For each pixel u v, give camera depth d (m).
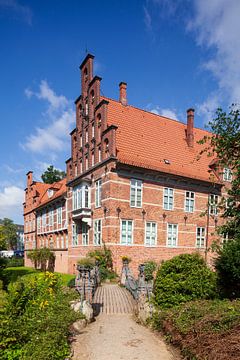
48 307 8.88
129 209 19.36
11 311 7.36
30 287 9.32
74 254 24.20
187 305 8.34
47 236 34.56
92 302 12.50
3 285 13.64
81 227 23.22
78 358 7.07
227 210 9.28
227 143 8.96
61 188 33.19
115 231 18.64
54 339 7.14
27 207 44.97
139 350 7.57
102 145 20.03
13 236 80.88
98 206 20.28
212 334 6.30
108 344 7.98
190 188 22.52
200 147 25.80
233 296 10.02
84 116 23.17
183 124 26.89
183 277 9.59
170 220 21.17
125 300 12.88
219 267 10.65
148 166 19.84
